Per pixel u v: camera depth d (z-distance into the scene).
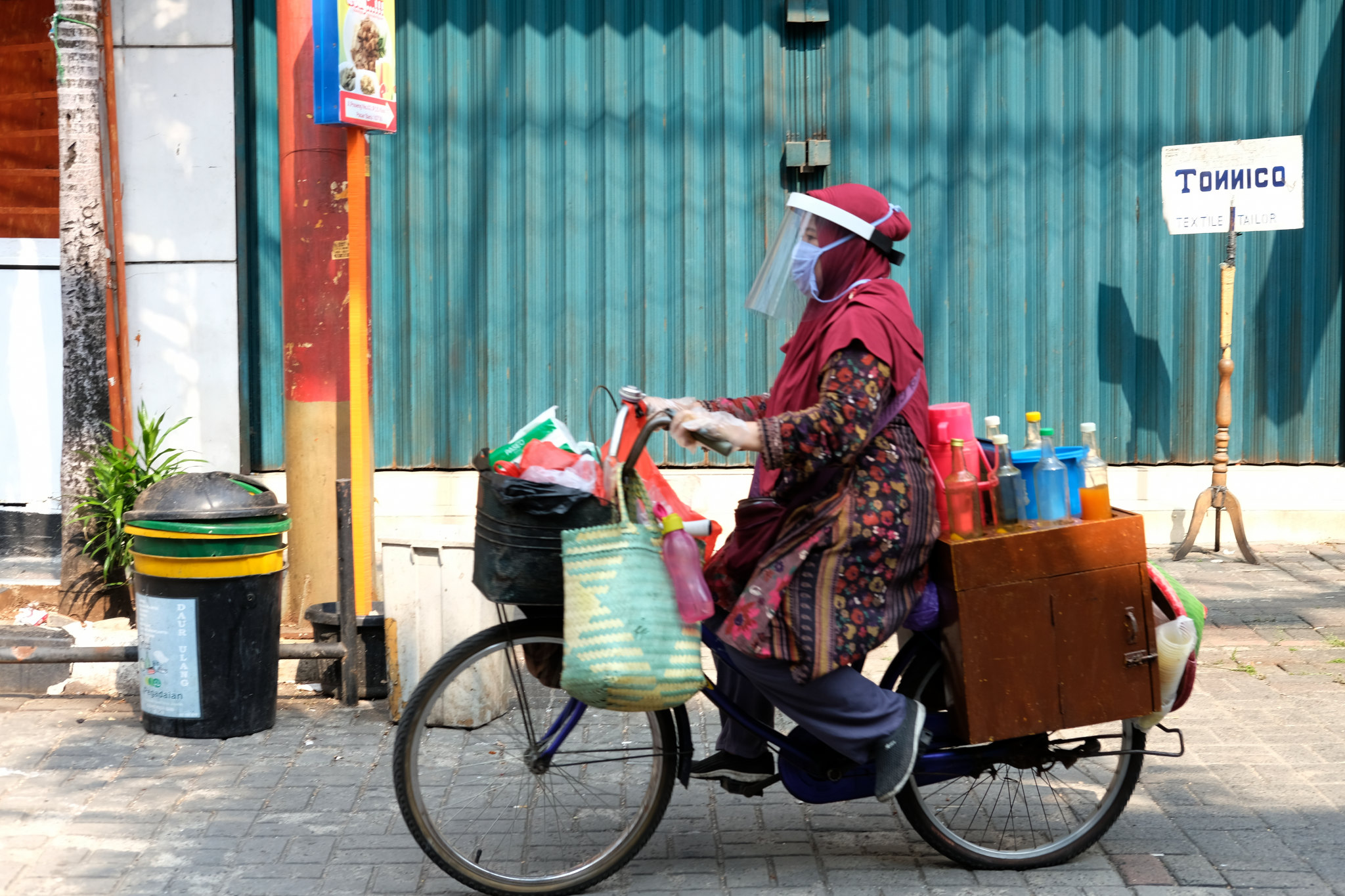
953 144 7.22
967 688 3.25
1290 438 7.38
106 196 6.40
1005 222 7.26
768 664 3.19
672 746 3.41
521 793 3.78
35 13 6.73
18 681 5.14
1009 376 7.35
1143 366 7.36
